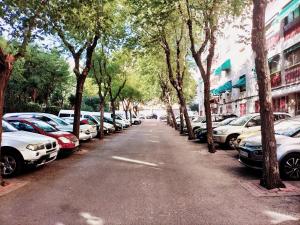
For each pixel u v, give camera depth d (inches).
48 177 389.7
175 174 402.3
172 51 1136.2
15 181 367.2
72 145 559.2
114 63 1151.6
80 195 301.9
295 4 813.9
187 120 980.6
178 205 268.1
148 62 1343.5
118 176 391.2
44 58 1536.7
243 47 1359.5
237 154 594.2
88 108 2370.8
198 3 635.5
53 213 249.1
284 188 314.2
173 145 790.5
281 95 997.2
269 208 257.6
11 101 1471.5
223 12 642.2
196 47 1078.4
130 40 846.5
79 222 228.8
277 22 1003.9
